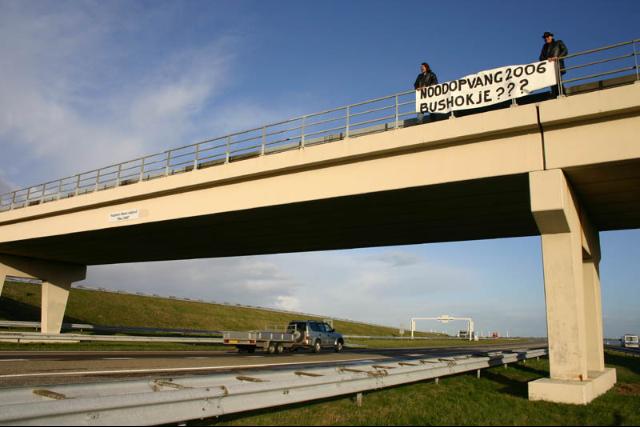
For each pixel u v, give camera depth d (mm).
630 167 13203
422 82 16547
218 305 67938
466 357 15766
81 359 18219
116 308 51812
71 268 39094
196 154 22359
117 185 25609
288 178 19141
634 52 13016
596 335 16859
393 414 8742
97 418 5848
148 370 14547
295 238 26688
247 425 7473
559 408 10148
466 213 19734
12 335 25953
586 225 17266
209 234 26406
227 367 16250
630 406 10734
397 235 24844
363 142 16891
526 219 20500
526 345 56406
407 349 37094
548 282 12906
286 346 28984
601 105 12859
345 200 18172
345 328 71375
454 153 15328
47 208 28328
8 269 34719
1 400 6492
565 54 14336
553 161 13562
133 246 31328
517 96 14430
